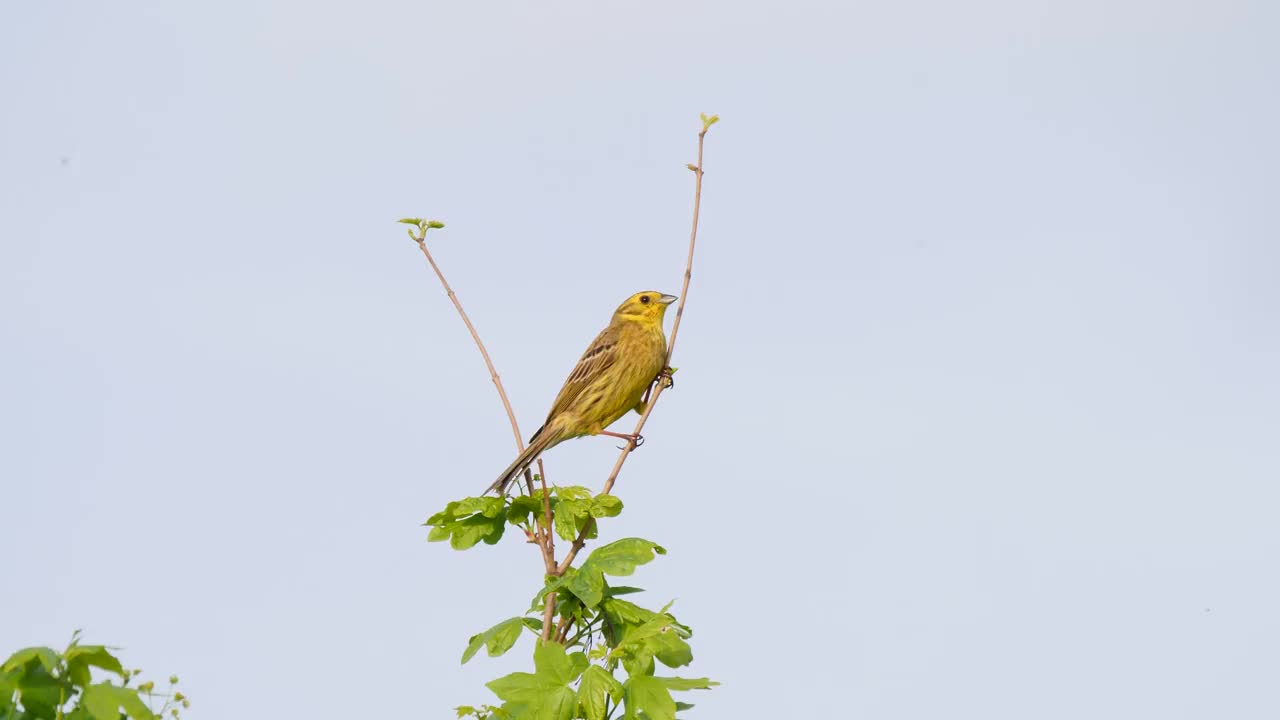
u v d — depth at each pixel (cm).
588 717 913
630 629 1012
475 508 1100
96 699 746
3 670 752
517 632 1053
